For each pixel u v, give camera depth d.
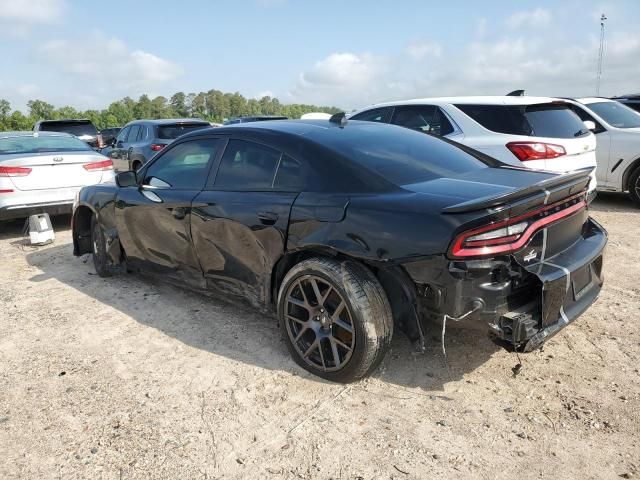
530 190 2.66
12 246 6.76
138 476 2.41
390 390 3.00
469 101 6.40
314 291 3.06
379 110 7.40
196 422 2.78
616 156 7.70
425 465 2.41
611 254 5.46
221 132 3.88
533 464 2.39
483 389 2.98
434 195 2.78
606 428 2.61
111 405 2.96
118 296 4.65
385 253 2.72
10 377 3.30
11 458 2.56
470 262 2.53
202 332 3.84
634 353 3.32
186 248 3.96
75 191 7.18
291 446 2.57
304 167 3.25
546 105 6.16
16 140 7.60
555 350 3.39
